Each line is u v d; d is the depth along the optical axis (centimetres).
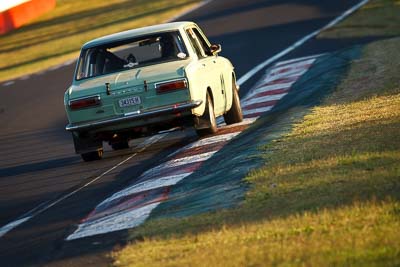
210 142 4659
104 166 4666
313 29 10988
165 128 4834
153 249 2550
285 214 2630
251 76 8031
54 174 4697
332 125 4116
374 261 2072
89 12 19588
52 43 15238
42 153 5747
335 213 2512
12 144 6438
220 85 5200
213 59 5269
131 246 2639
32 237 3177
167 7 17412
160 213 3062
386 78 5600
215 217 2786
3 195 4278
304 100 5553
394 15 11194
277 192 2919
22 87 10312
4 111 8462
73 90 4831
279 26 11719
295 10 13225
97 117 4784
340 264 2073
